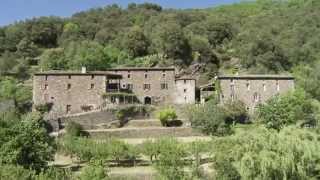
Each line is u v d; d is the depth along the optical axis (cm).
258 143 5222
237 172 5062
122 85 11212
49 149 7088
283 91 10750
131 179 6397
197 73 13512
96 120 10050
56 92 10862
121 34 17175
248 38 16125
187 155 7306
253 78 10831
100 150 7444
